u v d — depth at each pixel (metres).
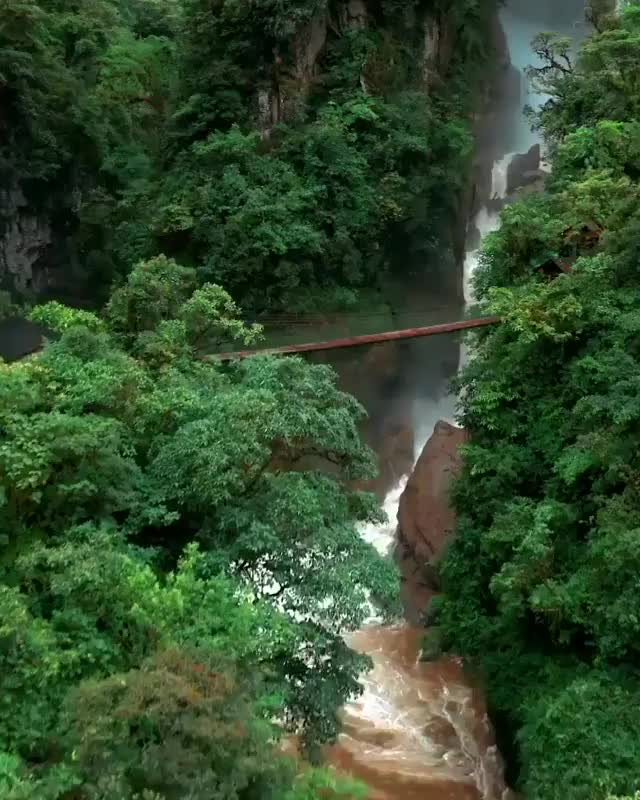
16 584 10.27
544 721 12.16
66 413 11.83
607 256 16.59
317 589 11.21
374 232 30.62
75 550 9.97
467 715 17.59
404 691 18.58
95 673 9.30
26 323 26.95
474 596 16.61
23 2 29.59
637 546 11.62
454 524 20.00
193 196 29.62
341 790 9.37
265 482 11.99
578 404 14.41
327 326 28.44
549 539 14.05
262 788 8.08
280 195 29.17
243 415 11.60
